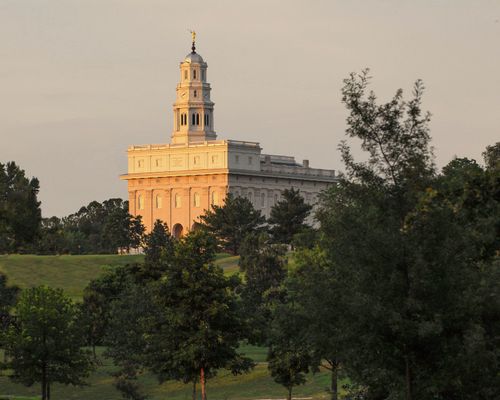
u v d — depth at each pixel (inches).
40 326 5797.2
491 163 4261.8
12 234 5585.6
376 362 3137.3
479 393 3152.1
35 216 5585.6
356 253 3070.9
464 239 3075.8
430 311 3029.0
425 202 3065.9
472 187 3503.9
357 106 3107.8
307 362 5452.8
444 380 3061.0
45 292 5935.0
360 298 2984.7
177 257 5167.3
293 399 6446.9
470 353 2979.8
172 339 5182.1
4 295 6929.1
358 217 3132.4
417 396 3144.7
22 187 5575.8
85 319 6117.1
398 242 3046.3
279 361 5565.9
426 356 3083.2
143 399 6702.8
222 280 5162.4
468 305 3043.8
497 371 3169.3
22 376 5885.8
